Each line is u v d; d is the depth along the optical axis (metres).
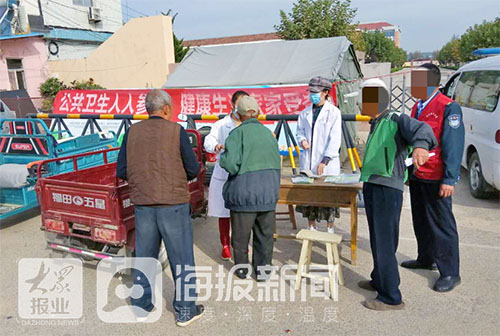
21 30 15.54
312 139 4.40
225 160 3.35
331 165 4.36
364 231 4.82
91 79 16.05
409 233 4.69
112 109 9.11
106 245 3.66
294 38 16.25
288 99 7.85
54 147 5.43
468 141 6.01
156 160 2.89
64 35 17.36
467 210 5.35
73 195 3.61
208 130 6.61
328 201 3.83
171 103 3.09
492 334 2.83
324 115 4.31
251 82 8.76
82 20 18.70
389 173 3.00
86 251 3.69
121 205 3.45
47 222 3.80
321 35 16.05
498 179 5.14
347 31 16.38
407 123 2.84
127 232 3.51
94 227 3.55
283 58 9.17
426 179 3.31
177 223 2.96
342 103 8.53
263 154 3.40
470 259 3.96
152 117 3.01
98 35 19.02
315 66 8.58
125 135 3.04
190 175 3.01
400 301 3.17
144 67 15.78
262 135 3.42
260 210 3.46
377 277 3.26
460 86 6.80
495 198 5.78
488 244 4.29
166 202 2.90
